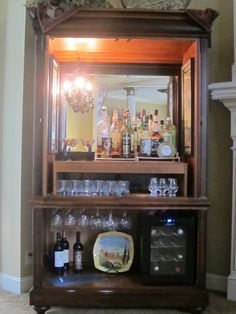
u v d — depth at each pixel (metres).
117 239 2.80
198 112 2.38
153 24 2.33
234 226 2.69
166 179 2.60
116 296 2.38
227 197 2.83
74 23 2.32
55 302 2.36
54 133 2.71
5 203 2.82
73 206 2.32
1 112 2.83
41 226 2.38
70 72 2.95
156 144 2.82
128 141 2.84
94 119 2.94
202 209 2.35
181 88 2.89
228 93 2.59
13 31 2.78
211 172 2.88
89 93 2.95
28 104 2.76
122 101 2.97
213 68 2.86
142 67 2.97
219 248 2.86
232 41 2.80
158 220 2.46
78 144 2.89
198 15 2.30
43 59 2.35
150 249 2.47
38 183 2.37
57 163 2.49
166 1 2.64
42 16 2.29
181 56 2.86
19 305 2.52
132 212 2.85
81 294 2.37
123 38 2.37
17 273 2.76
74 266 2.72
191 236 2.45
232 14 2.79
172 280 2.45
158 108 2.96
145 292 2.38
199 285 2.39
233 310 2.49
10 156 2.79
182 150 2.83
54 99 2.71
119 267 2.72
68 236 2.87
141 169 2.51
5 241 2.83
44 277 2.56
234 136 2.67
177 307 2.38
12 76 2.78
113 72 2.97
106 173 2.75
